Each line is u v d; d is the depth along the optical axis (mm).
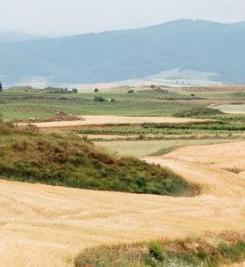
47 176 90375
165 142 155375
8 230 49812
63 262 39125
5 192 71000
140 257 45000
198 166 115688
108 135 168625
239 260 52219
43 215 61531
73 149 97938
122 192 86062
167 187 95938
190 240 51750
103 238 48000
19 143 95250
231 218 66250
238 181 105812
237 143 149875
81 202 70312
